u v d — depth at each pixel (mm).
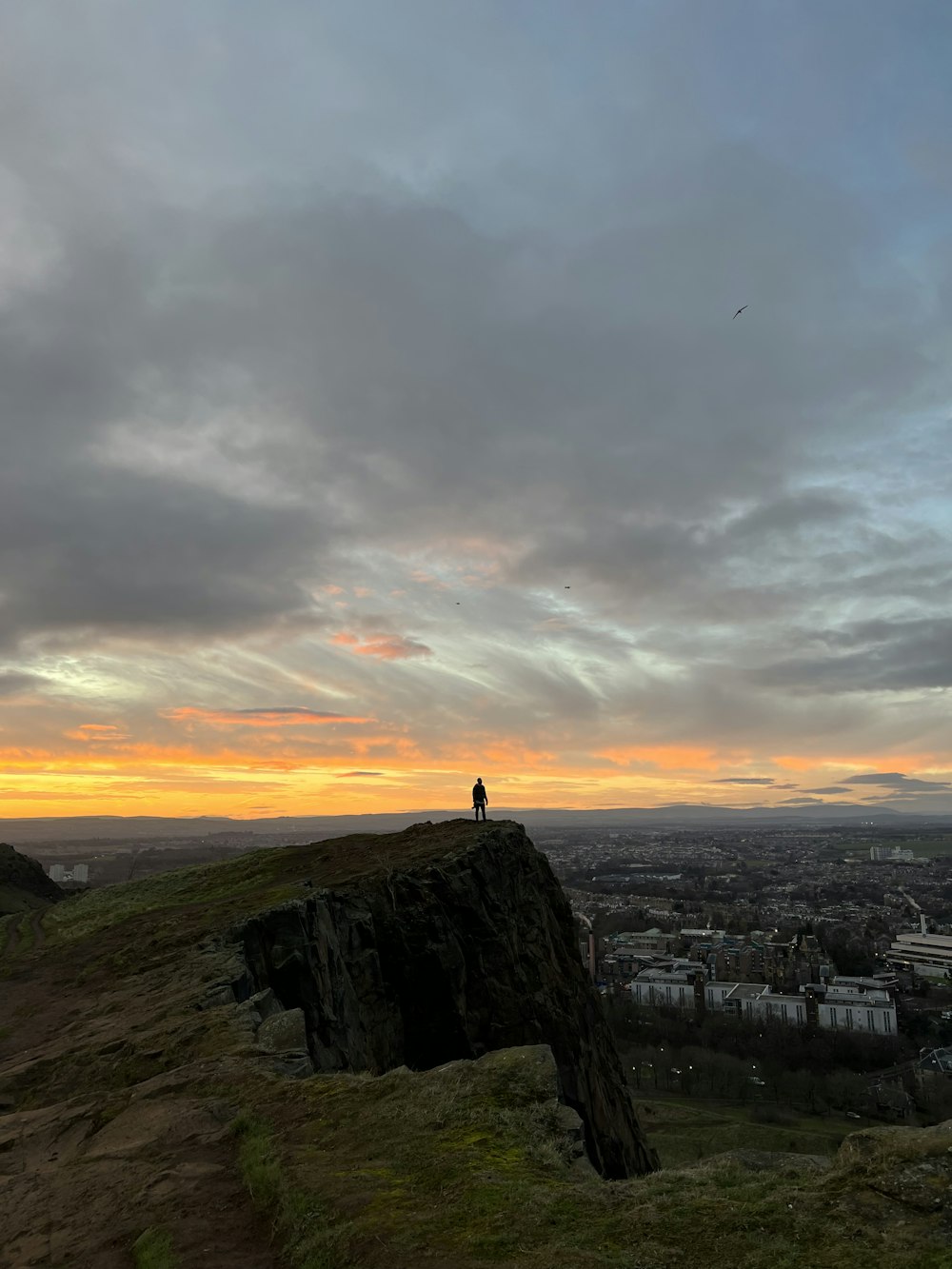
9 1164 12133
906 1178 7160
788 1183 7684
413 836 43594
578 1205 7727
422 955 30578
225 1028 17141
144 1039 17766
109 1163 10812
